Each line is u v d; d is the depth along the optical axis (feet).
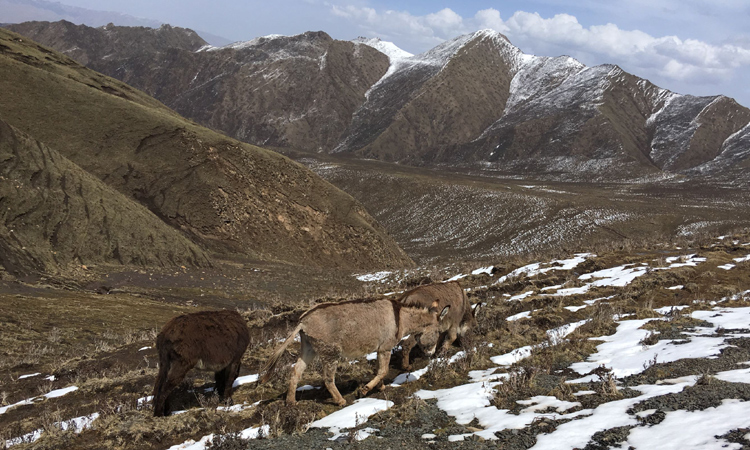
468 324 30.91
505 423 17.99
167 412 22.95
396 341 23.86
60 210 105.40
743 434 14.11
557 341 28.89
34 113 185.06
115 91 291.79
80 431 21.48
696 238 79.30
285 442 18.24
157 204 170.40
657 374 21.27
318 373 28.40
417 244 365.40
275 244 185.47
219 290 97.66
